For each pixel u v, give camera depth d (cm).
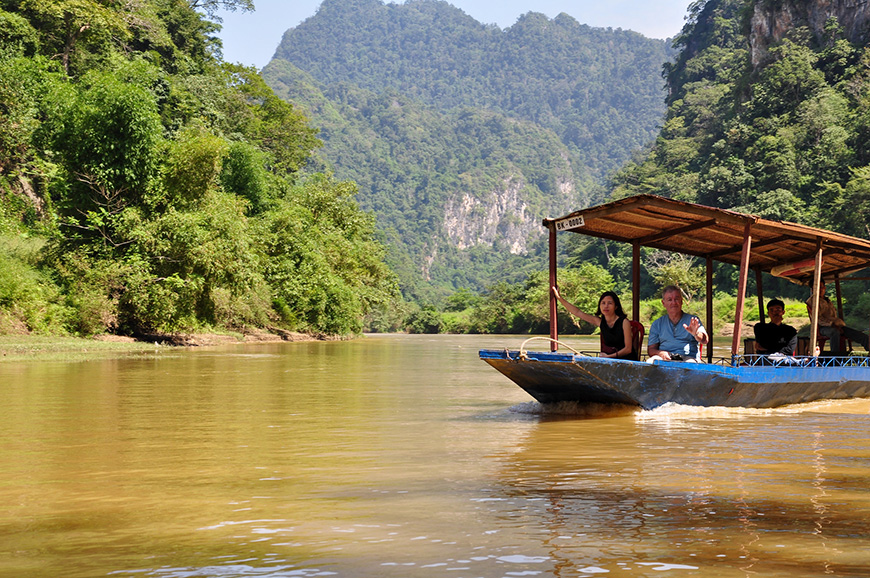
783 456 472
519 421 664
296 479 405
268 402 831
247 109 6450
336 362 1758
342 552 270
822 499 351
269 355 2027
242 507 340
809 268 1055
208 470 433
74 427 621
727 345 3005
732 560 260
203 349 2264
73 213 2370
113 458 473
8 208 2773
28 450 506
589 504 342
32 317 2030
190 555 267
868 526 304
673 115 14750
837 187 7775
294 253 3931
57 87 2466
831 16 10488
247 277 2484
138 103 2303
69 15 4078
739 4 15662
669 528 302
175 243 2291
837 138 8788
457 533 295
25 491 377
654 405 722
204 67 6369
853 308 5519
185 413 724
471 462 455
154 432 595
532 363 700
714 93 13700
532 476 411
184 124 4747
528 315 9325
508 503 346
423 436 571
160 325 2366
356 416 704
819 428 615
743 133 10075
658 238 916
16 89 2969
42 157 3066
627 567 252
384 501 351
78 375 1184
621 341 788
